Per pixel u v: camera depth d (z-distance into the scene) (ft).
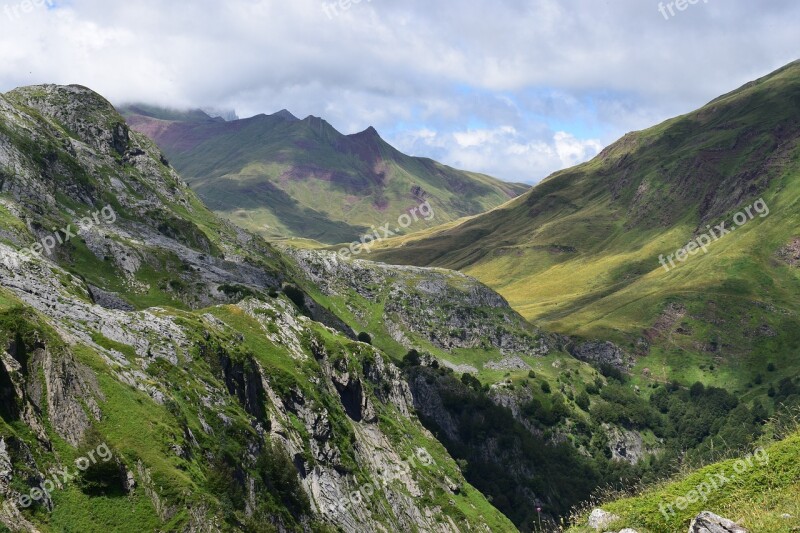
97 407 298.56
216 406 404.16
